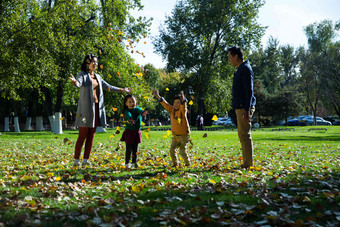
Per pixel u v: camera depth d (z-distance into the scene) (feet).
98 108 20.34
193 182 14.16
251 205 9.92
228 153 29.22
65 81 70.33
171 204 10.23
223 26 111.24
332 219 8.55
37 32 59.21
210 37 114.93
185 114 19.33
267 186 13.00
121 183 14.01
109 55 80.74
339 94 150.61
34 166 19.65
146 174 16.25
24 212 9.19
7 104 109.09
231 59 19.20
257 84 149.38
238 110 18.49
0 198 10.66
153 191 12.17
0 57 54.75
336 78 142.31
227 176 15.79
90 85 19.61
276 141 45.29
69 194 11.67
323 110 219.61
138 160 22.72
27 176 15.12
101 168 18.81
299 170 18.29
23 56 56.70
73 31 75.00
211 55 115.75
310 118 165.37
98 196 11.47
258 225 8.04
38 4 70.08
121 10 81.97
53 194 11.62
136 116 19.40
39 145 37.27
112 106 84.33
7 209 9.42
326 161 22.58
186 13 113.60
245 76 17.90
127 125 19.38
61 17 66.08
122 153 28.22
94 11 78.79
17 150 30.89
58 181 14.38
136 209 9.51
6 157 25.02
